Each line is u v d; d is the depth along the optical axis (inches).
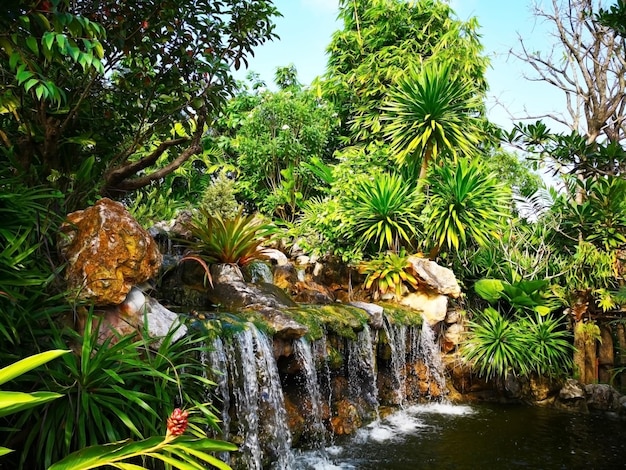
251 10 207.5
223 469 69.2
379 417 280.5
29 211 140.7
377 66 514.3
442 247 406.9
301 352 231.5
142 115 216.2
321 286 356.8
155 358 142.3
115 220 153.1
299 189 541.0
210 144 394.0
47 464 108.6
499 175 506.9
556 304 372.5
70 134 205.5
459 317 363.3
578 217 383.2
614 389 326.6
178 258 278.7
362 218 383.2
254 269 300.2
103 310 148.8
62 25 122.0
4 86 148.0
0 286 117.4
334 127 582.9
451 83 390.3
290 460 206.8
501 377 334.6
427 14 526.3
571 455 230.8
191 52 208.4
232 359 191.3
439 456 225.8
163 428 131.0
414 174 430.3
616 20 222.7
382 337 302.5
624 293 339.3
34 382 121.5
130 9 187.0
